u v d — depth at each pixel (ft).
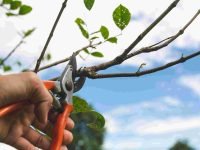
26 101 1.27
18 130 1.37
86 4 1.40
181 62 1.26
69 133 1.42
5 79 1.23
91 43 1.50
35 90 1.24
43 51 1.36
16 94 1.23
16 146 1.38
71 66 1.43
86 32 1.49
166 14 1.24
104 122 1.44
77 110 1.45
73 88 1.43
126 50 1.27
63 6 1.31
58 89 1.41
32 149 1.39
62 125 1.39
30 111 1.37
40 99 1.25
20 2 1.71
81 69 1.37
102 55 1.50
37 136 1.41
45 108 1.26
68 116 1.42
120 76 1.29
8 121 1.36
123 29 1.41
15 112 1.36
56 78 1.50
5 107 1.25
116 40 1.47
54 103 1.38
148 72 1.28
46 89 1.26
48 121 1.43
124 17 1.40
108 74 1.30
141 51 1.28
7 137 1.37
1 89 1.22
